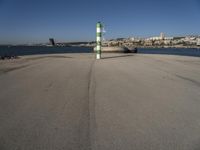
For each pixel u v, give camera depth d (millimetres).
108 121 5238
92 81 10016
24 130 4711
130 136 4473
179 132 4668
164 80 10438
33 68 14703
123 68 14906
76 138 4371
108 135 4508
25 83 9477
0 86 8859
